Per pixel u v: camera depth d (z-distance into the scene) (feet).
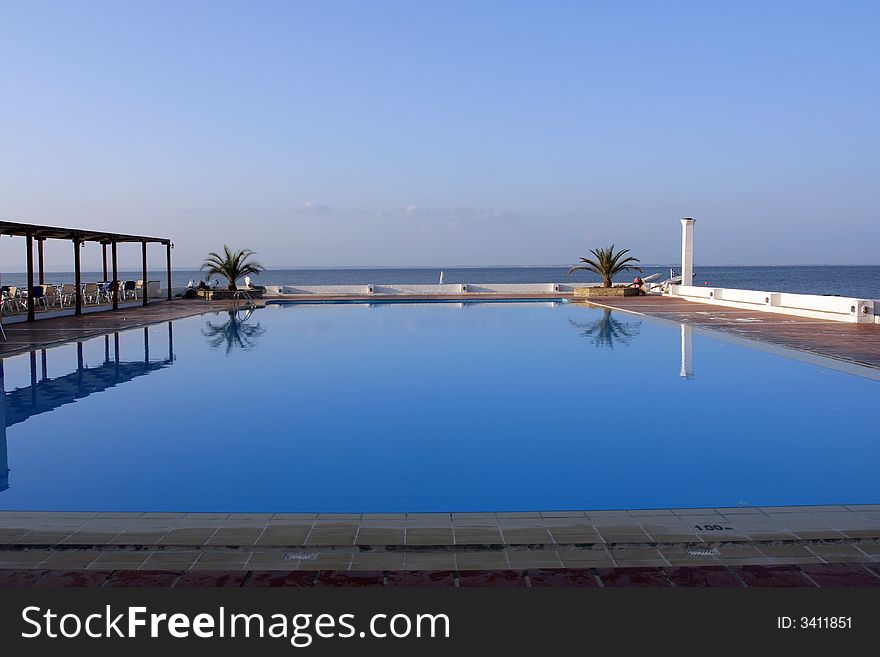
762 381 29.58
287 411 24.98
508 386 29.22
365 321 56.03
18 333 44.57
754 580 10.66
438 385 29.53
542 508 15.30
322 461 19.06
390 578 10.84
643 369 32.86
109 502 15.74
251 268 84.38
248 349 40.06
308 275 460.96
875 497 15.81
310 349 40.09
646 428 22.34
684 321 52.24
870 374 30.32
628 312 61.16
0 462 18.97
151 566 11.27
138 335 46.19
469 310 66.59
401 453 19.79
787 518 13.03
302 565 11.28
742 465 18.42
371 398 27.07
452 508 15.35
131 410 25.20
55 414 24.61
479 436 21.56
